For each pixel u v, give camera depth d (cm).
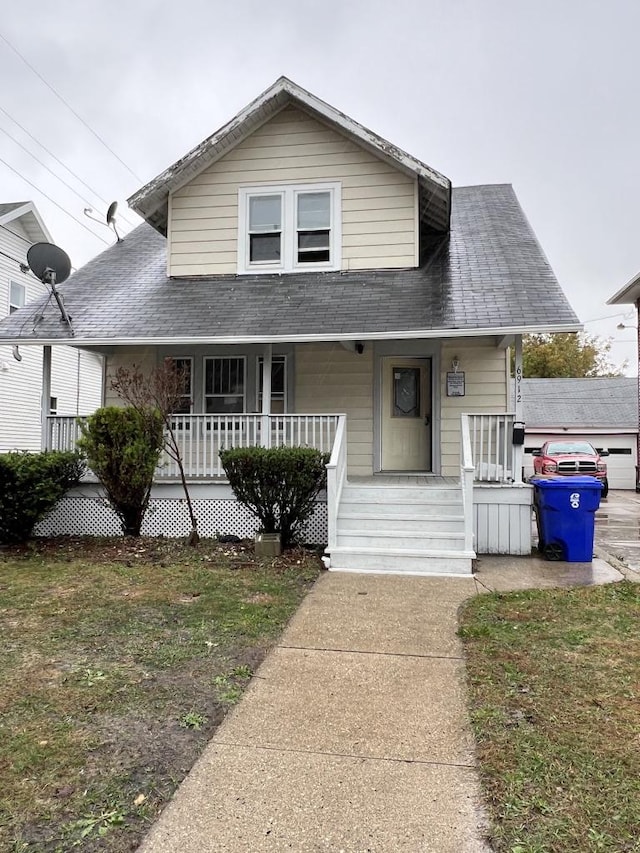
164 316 941
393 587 634
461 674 395
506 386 992
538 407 2348
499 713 335
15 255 1827
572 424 2219
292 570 704
